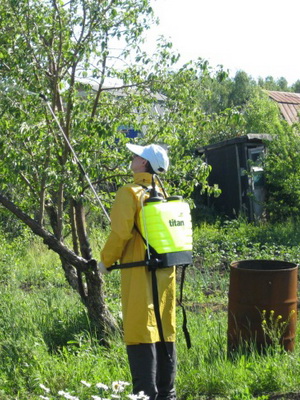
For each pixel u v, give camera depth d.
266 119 36.38
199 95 11.41
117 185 11.50
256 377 8.29
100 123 10.08
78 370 8.77
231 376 8.39
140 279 7.03
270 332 9.10
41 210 10.64
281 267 9.84
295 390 8.05
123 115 11.06
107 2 10.12
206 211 28.06
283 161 26.00
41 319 11.32
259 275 9.14
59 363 9.24
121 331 10.62
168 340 7.23
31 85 9.97
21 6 9.75
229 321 9.48
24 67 9.78
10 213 11.87
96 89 11.20
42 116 10.05
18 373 8.87
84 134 10.59
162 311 7.16
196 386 8.32
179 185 11.29
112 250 7.05
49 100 10.39
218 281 16.19
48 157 10.27
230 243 20.94
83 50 10.01
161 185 7.56
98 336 10.50
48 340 10.42
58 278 17.12
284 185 26.05
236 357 9.18
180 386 8.36
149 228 7.03
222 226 25.86
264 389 8.15
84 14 10.14
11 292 14.39
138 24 10.45
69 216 12.02
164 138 11.06
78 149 10.23
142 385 7.00
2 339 10.21
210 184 28.56
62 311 11.62
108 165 11.07
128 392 7.84
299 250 19.45
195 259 19.67
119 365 8.98
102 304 10.67
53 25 10.06
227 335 9.60
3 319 11.23
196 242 21.59
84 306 11.64
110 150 10.99
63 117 10.29
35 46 10.02
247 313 9.20
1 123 9.91
